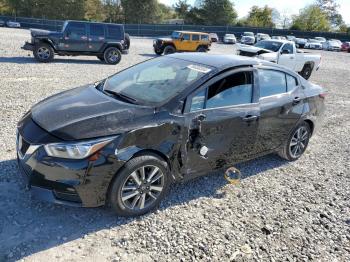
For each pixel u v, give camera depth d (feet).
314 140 21.88
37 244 9.86
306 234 11.76
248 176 15.61
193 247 10.43
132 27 154.81
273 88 15.24
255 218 12.33
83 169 9.96
